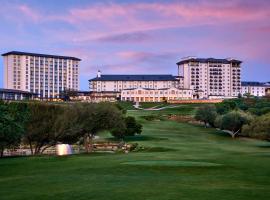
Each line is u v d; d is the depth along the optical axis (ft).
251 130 383.24
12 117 237.25
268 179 128.16
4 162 189.57
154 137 442.09
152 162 170.60
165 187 112.27
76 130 291.99
